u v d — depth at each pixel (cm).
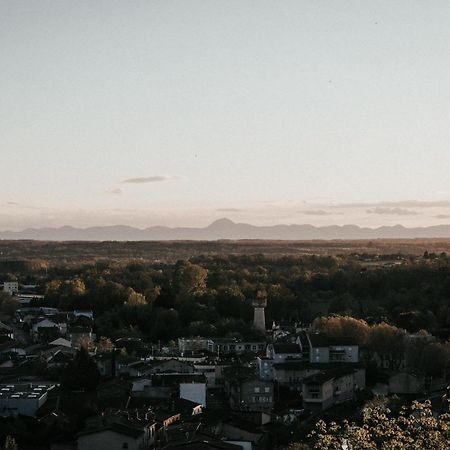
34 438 19725
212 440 18925
